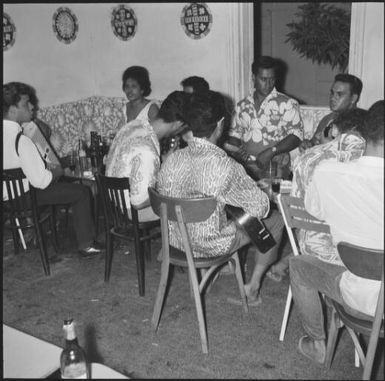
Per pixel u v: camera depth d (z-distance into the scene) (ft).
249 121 12.89
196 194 8.39
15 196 11.13
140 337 9.34
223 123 8.49
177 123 9.90
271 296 10.50
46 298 10.85
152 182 9.80
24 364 6.28
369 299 6.73
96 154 13.93
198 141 8.32
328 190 6.66
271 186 9.91
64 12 16.79
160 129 10.05
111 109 18.19
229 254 8.93
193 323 9.69
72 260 12.55
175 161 8.52
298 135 12.57
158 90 17.02
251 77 15.44
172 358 8.72
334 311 7.89
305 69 22.84
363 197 6.33
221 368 8.41
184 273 11.62
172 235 8.99
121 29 17.04
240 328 9.46
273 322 9.59
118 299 10.69
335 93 10.87
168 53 16.38
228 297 10.53
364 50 12.84
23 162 10.89
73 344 5.77
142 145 9.92
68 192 12.10
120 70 17.57
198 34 15.57
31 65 16.02
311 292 7.84
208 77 15.84
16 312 10.35
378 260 6.31
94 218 14.34
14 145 10.85
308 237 7.88
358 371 8.16
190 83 12.23
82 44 17.62
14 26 15.30
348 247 6.47
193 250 8.79
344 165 6.58
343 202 6.53
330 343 8.10
